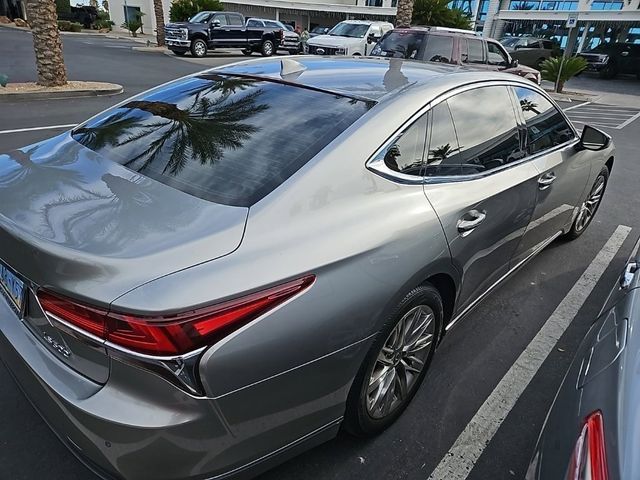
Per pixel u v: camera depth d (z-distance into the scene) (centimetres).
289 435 176
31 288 163
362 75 252
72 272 146
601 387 144
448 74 262
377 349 195
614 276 395
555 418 154
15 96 906
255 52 2400
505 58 1232
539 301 353
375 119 207
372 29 1744
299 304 160
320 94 227
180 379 141
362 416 207
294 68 262
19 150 236
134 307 137
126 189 179
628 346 150
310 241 169
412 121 218
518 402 258
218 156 194
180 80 276
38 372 164
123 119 239
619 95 1858
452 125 241
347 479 208
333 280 170
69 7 4138
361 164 196
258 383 155
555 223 368
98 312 141
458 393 261
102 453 151
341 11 3641
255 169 186
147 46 2514
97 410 146
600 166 421
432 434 234
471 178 245
